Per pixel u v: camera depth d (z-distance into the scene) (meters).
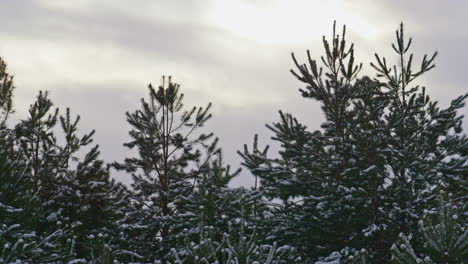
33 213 14.30
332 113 18.58
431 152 18.09
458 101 17.75
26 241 12.90
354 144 17.66
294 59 18.86
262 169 18.44
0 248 11.41
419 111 18.22
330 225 16.89
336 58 18.38
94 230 19.84
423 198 16.27
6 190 13.62
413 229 15.97
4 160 13.75
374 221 16.02
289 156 18.53
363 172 15.44
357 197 15.69
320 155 17.88
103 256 10.55
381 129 17.77
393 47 18.27
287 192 18.78
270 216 18.66
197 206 17.52
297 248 17.98
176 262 10.37
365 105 18.19
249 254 9.80
